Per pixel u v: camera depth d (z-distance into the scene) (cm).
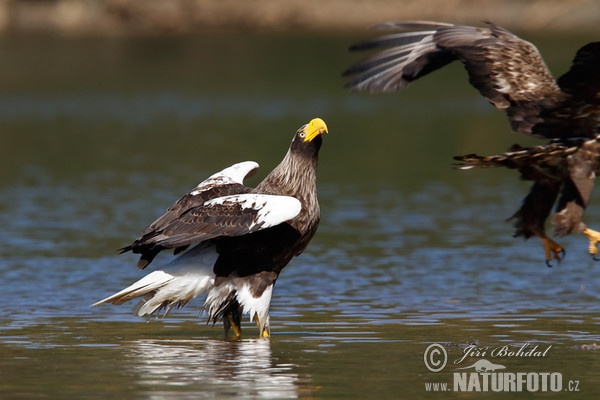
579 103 1030
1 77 5172
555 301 1370
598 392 966
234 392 957
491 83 1093
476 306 1341
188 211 1182
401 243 1809
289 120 3972
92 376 1011
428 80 5334
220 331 1229
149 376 1012
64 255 1703
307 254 1712
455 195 2369
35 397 940
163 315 1259
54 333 1203
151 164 2900
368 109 4325
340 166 2861
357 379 1003
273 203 1162
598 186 2480
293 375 1018
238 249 1191
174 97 4684
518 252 1722
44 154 3141
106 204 2238
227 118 4047
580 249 1747
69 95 4709
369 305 1353
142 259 1226
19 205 2231
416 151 3159
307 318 1283
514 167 1071
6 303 1362
